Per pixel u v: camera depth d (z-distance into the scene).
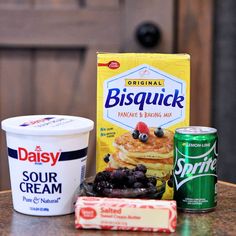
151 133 0.94
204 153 0.86
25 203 0.88
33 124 0.89
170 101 0.94
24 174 0.87
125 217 0.82
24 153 0.87
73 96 1.58
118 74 0.93
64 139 0.86
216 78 1.61
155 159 0.94
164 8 1.54
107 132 0.94
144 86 0.94
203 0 1.56
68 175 0.88
